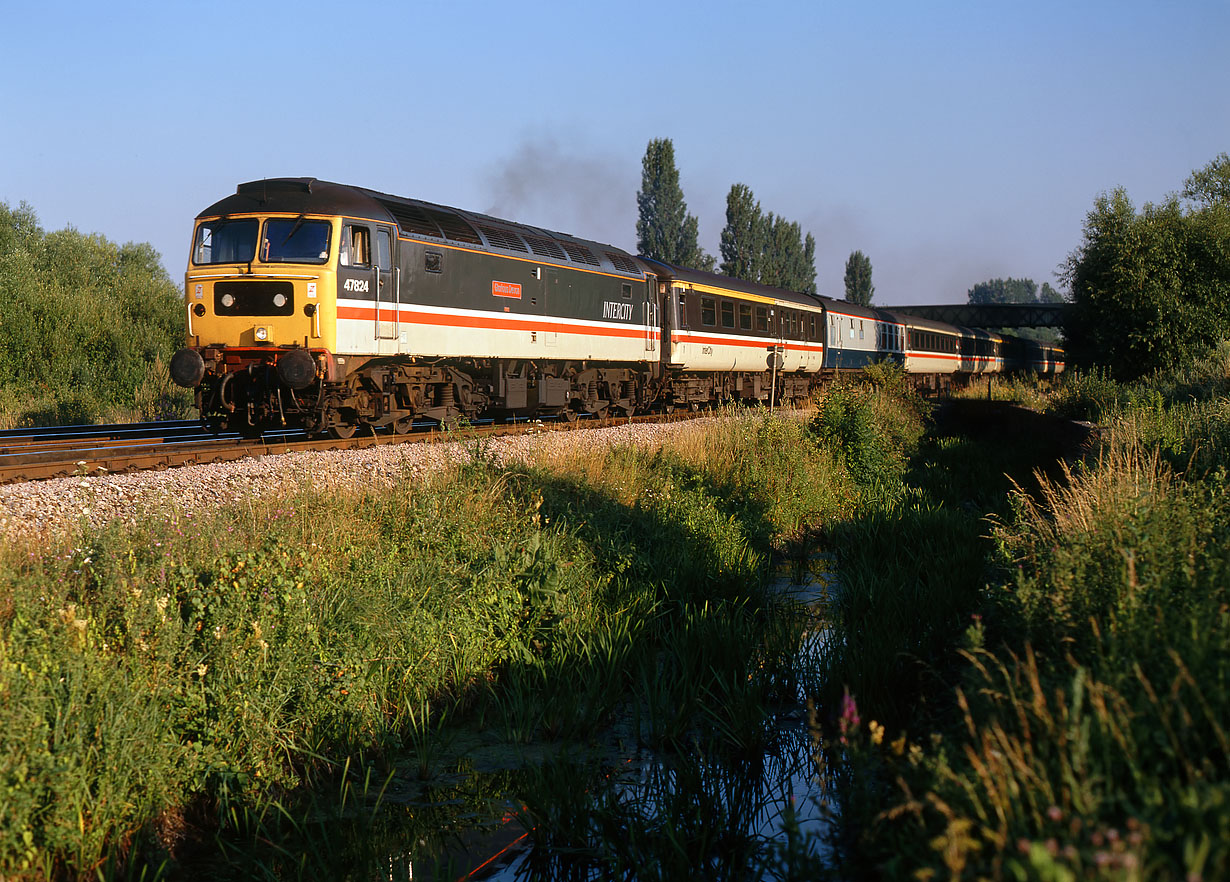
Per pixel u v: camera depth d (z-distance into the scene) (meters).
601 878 4.78
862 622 8.38
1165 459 9.81
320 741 5.89
